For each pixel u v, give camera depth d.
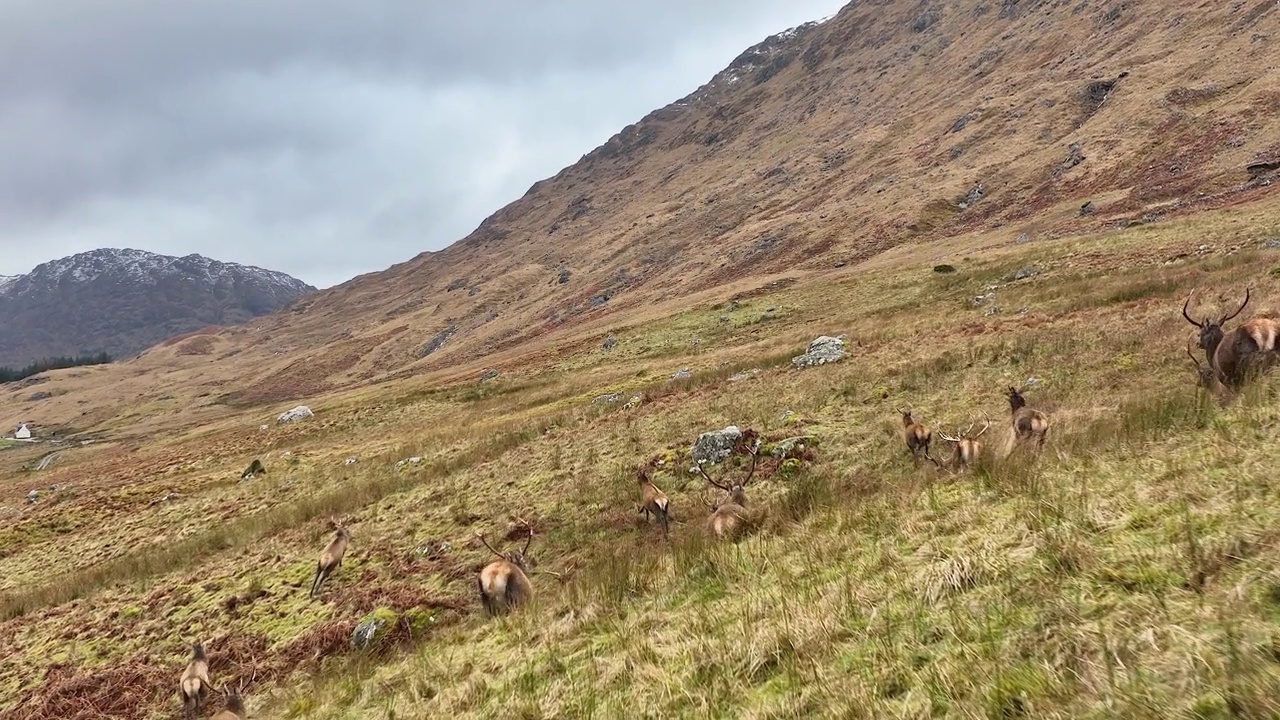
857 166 131.50
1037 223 64.62
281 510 25.89
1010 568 5.67
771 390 22.98
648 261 137.88
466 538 16.17
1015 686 4.18
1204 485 6.04
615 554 11.62
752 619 6.49
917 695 4.46
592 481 17.72
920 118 141.50
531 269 183.38
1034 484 7.45
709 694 5.38
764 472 15.15
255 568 18.14
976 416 14.99
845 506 9.46
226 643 13.63
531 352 74.62
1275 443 6.59
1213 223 40.88
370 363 155.62
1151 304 22.39
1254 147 58.72
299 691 10.34
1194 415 8.60
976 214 79.62
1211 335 10.48
